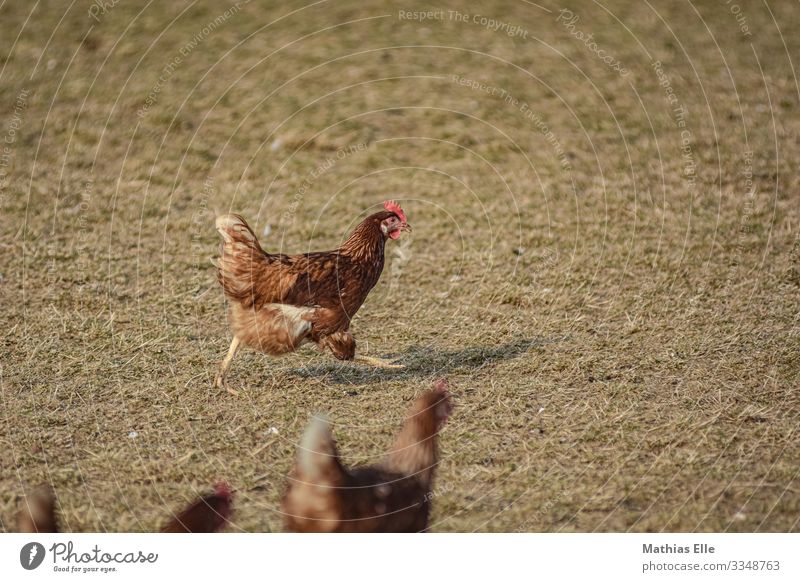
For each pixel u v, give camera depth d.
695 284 9.73
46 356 8.16
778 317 8.90
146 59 16.09
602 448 6.67
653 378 7.77
